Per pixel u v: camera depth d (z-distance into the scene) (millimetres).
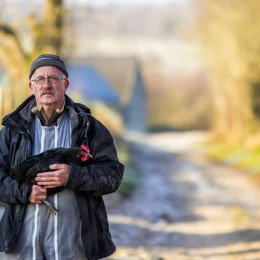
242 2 46656
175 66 117938
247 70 48594
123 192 22312
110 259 12211
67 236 6289
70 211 6340
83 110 6738
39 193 6234
